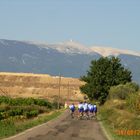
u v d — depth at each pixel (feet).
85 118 209.36
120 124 149.69
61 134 118.93
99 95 354.33
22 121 163.73
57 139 103.45
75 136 115.03
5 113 191.93
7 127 126.00
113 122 167.73
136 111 199.72
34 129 131.75
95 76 356.38
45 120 183.32
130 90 295.89
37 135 111.45
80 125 162.81
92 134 123.65
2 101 306.96
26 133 116.06
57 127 146.72
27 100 341.21
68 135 116.98
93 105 212.64
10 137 102.63
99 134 124.36
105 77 353.31
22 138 101.45
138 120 149.79
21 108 248.52
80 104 212.43
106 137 115.34
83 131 133.69
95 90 352.28
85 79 363.35
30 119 186.70
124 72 355.97
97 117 225.35
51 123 167.32
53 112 289.94
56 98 593.42
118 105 243.19
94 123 178.60
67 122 179.93
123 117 164.76
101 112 262.06
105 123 175.52
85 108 211.00
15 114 204.74
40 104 363.35
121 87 299.58
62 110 350.84
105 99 352.49
